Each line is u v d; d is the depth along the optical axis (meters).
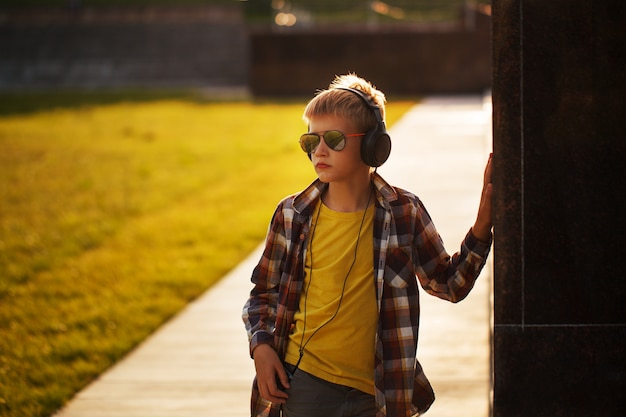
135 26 41.03
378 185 3.10
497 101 3.34
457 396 5.53
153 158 17.52
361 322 3.09
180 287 8.52
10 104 30.00
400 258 3.09
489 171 3.41
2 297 8.48
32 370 6.28
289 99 29.73
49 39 40.91
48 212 12.59
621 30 3.27
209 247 10.13
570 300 3.36
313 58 29.98
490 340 5.67
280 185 13.98
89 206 12.95
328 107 3.06
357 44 29.53
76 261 9.81
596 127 3.30
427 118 20.91
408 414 3.08
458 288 3.21
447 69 28.95
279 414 3.26
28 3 44.31
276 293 3.25
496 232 3.37
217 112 26.09
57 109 28.06
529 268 3.37
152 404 5.62
